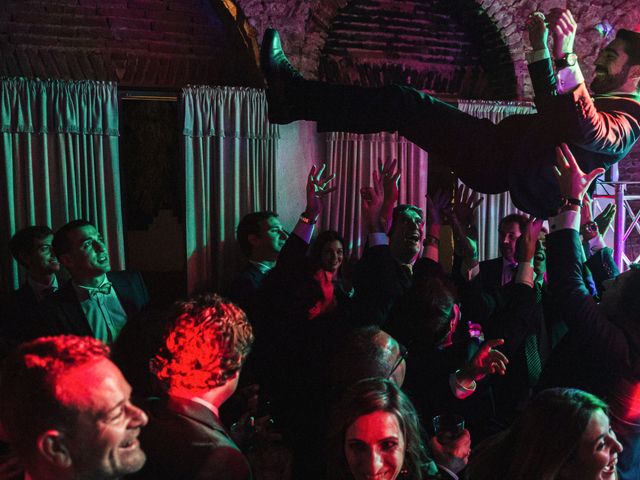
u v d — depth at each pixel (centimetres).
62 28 500
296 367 222
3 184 470
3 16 485
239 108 518
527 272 266
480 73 611
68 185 487
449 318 223
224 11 521
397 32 581
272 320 246
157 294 691
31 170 475
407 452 151
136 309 326
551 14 221
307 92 243
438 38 593
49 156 481
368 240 269
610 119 215
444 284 229
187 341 147
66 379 104
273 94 249
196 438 141
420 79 593
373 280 259
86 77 507
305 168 552
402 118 233
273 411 218
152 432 142
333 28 562
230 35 540
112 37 513
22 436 105
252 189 532
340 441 148
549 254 218
